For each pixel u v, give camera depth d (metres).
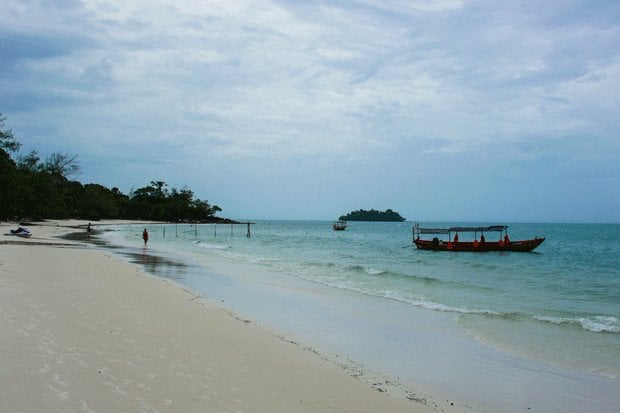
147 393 6.45
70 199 113.31
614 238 88.62
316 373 8.35
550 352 10.63
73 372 6.96
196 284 20.00
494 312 15.02
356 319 13.86
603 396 8.06
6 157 76.00
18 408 5.59
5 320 9.53
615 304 17.00
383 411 6.88
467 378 8.83
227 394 6.77
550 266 32.28
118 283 16.53
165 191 185.12
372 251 47.34
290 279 22.72
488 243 46.88
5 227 58.28
